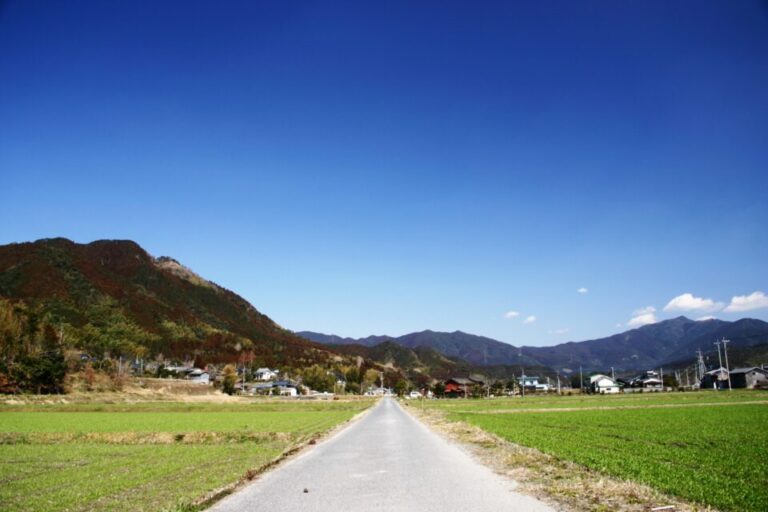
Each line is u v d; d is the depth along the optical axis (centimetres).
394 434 3766
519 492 1427
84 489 1638
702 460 2078
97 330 16375
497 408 8175
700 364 18488
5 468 2175
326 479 1745
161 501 1406
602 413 5769
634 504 1262
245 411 8088
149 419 5766
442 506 1256
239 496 1474
